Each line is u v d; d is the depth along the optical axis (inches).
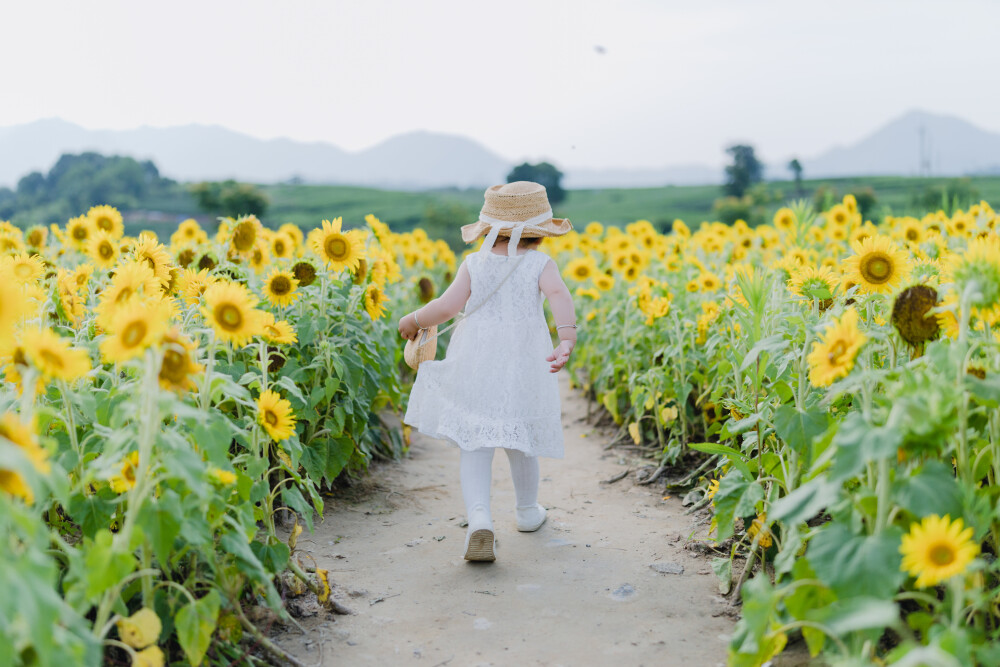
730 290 161.8
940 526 67.5
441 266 368.5
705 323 177.0
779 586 87.2
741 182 2415.1
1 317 68.9
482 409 129.0
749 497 99.7
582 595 116.3
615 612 110.5
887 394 82.1
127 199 2679.6
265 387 108.5
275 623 105.1
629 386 210.5
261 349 109.1
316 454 147.9
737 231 315.3
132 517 73.9
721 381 152.3
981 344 82.0
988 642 74.4
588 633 104.3
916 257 161.3
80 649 61.9
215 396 92.5
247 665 90.4
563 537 141.8
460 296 134.0
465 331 133.4
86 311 124.6
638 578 122.1
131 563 70.6
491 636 103.9
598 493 169.2
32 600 53.9
